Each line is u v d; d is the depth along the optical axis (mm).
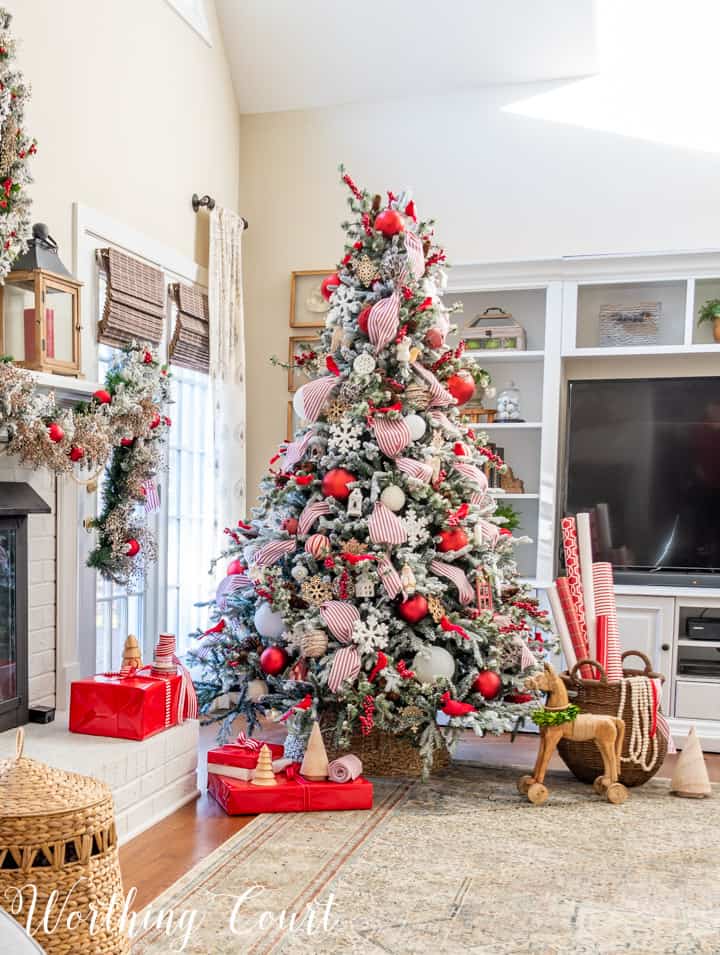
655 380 4535
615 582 4523
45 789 1934
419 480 3297
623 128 4605
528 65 4645
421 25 4562
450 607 3418
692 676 4207
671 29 4508
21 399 2627
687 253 4266
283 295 5055
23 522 3047
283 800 3049
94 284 3611
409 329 3525
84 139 3561
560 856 2715
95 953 1901
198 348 4434
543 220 4707
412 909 2324
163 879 2482
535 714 3229
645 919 2303
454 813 3090
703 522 4465
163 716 3039
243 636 3582
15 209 2760
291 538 3461
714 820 3082
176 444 4461
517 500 4867
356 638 3166
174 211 4312
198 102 4559
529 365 4859
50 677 3342
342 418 3396
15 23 3150
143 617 4199
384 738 3498
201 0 4520
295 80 4914
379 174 4930
